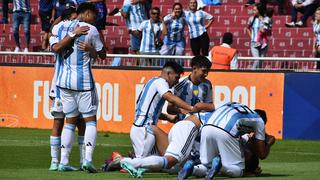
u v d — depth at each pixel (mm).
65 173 27938
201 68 29078
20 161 32938
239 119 26250
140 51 50812
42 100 47438
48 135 43844
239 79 43750
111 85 45906
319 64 43812
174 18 50719
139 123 28109
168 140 27406
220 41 59594
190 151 26859
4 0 63312
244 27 59875
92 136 28797
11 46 62375
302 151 38125
